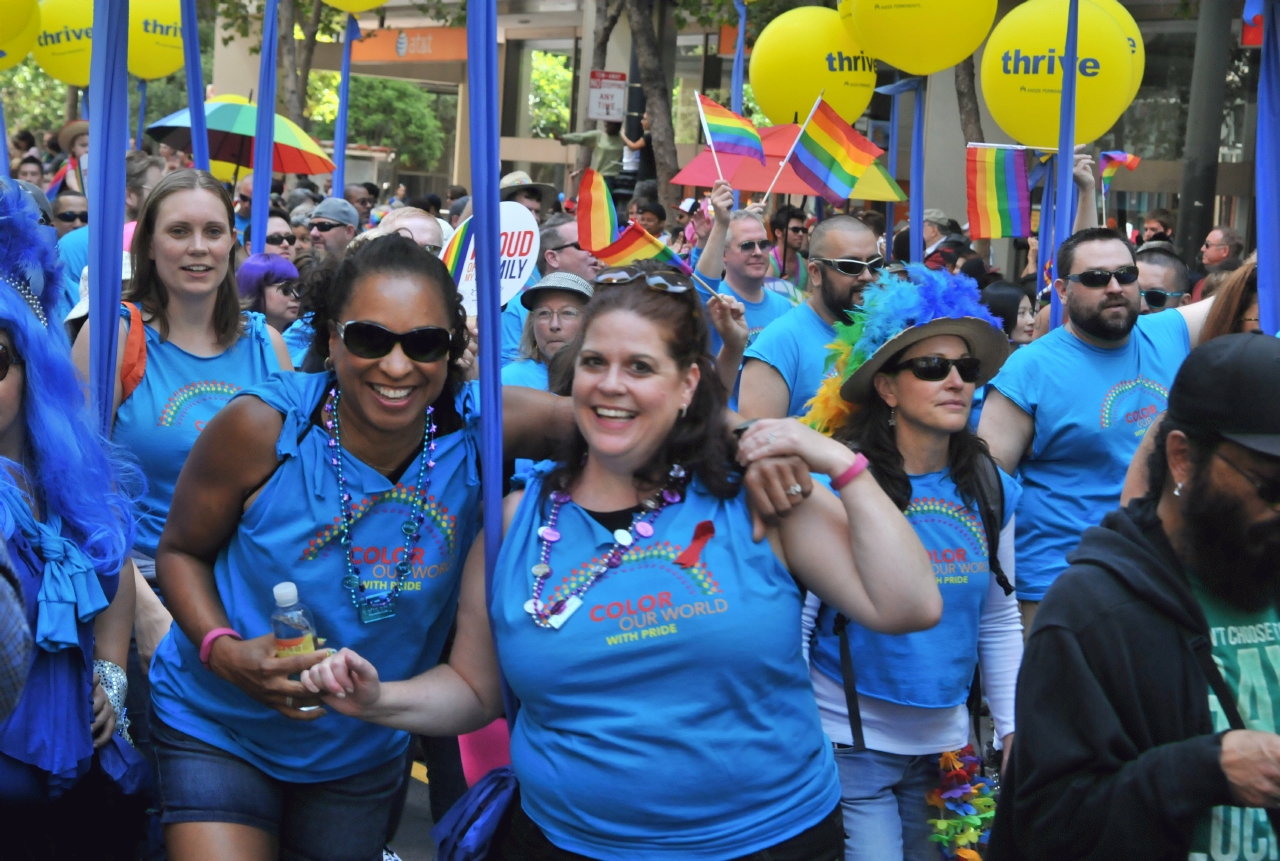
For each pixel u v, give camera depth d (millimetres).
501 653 2561
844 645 3420
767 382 5512
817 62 9766
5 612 2191
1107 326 4805
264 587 2846
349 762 3035
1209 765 1958
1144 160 18578
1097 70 7336
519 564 2578
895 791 3564
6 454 2771
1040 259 7828
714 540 2498
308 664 2645
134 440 4078
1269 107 4285
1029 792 2150
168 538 2912
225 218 4223
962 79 13242
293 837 3115
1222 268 7188
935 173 18688
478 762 3877
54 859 2756
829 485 2836
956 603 3512
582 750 2457
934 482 3582
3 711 2238
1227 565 2121
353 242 2908
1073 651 2115
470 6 2723
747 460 2486
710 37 24141
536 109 30016
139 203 8156
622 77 14695
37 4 11000
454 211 10297
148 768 2971
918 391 3490
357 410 2748
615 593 2461
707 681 2439
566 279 4793
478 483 2910
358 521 2820
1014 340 7504
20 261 2896
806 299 5715
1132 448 4875
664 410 2477
